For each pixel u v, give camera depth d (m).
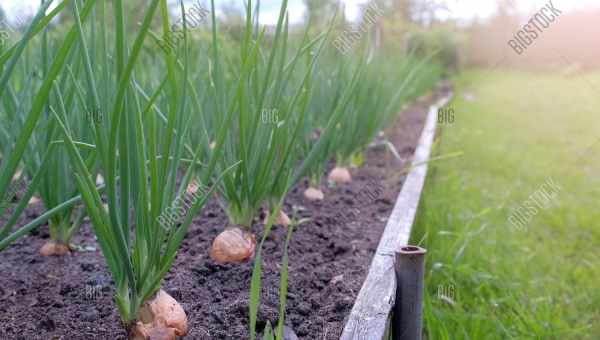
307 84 0.58
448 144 1.55
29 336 0.41
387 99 1.16
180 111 0.40
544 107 2.58
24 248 0.60
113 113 0.31
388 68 1.21
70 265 0.55
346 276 0.53
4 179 0.36
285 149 0.60
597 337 0.66
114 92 0.39
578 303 0.75
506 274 0.79
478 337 0.58
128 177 0.35
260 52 0.62
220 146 0.42
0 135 0.56
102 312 0.45
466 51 3.43
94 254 0.59
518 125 2.19
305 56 0.94
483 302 0.67
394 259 0.48
